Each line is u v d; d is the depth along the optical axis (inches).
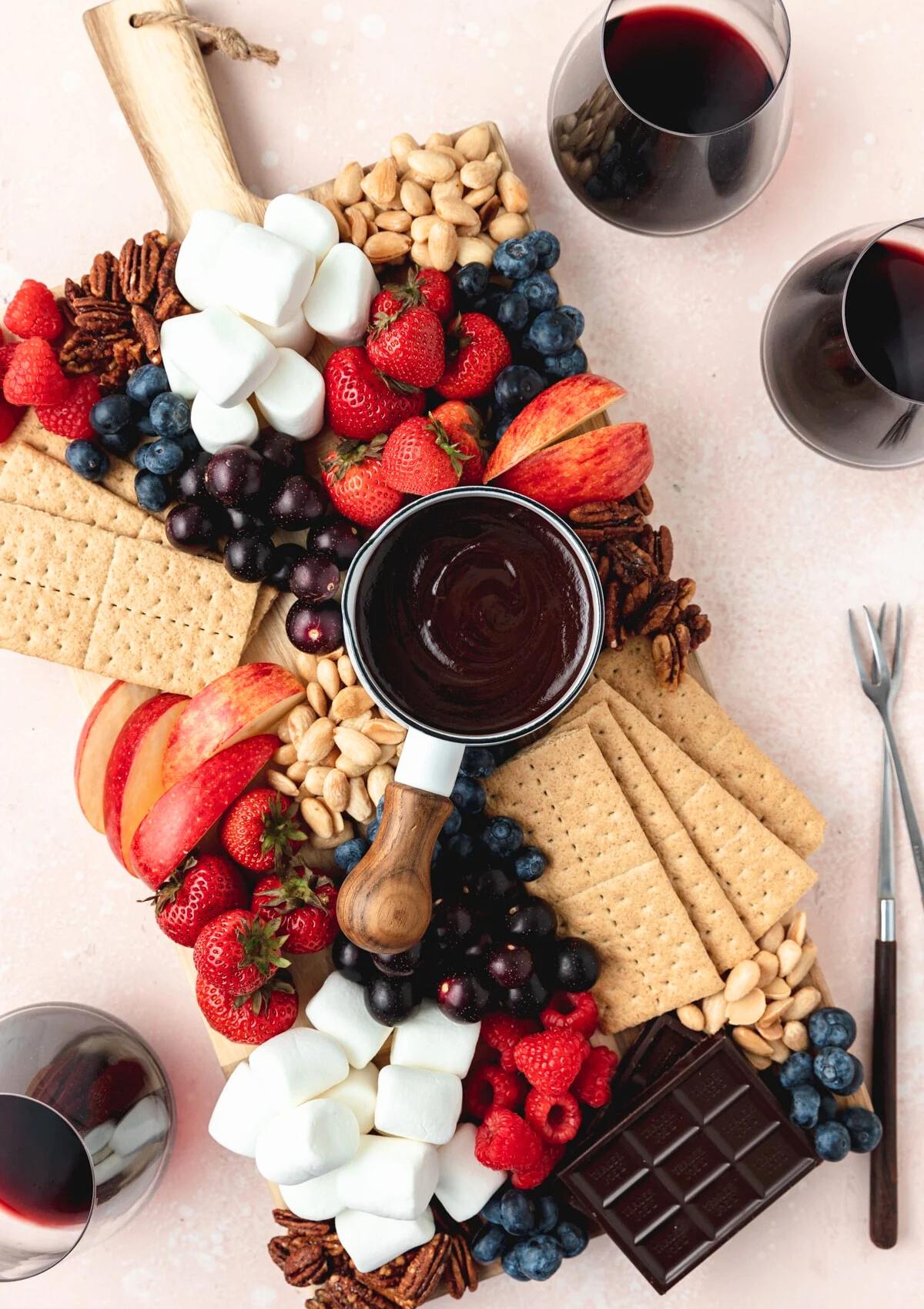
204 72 30.8
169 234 30.8
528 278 30.3
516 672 27.7
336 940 29.5
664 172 28.6
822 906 32.2
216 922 29.2
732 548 32.4
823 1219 32.2
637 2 28.8
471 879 29.5
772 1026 30.5
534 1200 30.1
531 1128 29.5
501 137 32.1
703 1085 30.0
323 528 29.6
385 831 27.7
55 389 29.4
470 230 30.5
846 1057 29.9
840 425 29.2
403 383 29.4
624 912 30.2
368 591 27.6
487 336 29.9
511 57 32.5
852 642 32.3
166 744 30.0
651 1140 29.9
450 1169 30.0
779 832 31.0
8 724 32.5
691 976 30.1
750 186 29.6
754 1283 32.2
